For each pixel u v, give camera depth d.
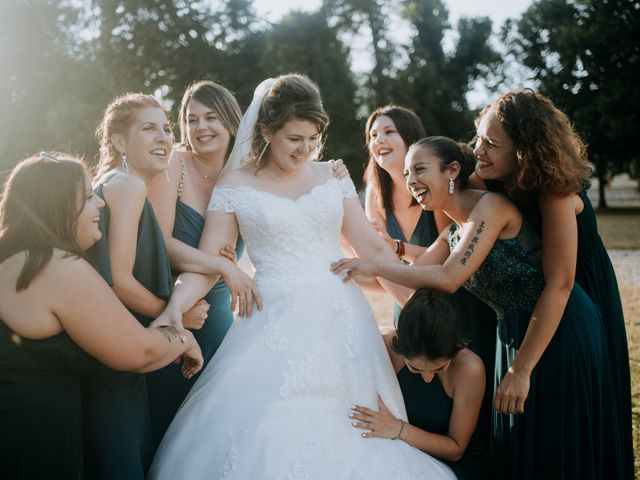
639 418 4.29
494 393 2.93
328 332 2.73
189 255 2.93
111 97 25.78
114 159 2.94
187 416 2.66
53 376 2.21
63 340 2.19
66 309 2.14
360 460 2.45
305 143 2.82
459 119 29.53
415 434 2.68
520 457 2.71
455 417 2.77
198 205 3.35
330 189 3.00
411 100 28.48
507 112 2.57
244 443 2.44
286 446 2.41
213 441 2.51
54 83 25.80
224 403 2.59
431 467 2.56
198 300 2.86
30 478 2.15
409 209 4.12
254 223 2.88
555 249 2.59
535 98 2.60
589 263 2.97
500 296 2.83
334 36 28.31
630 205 36.34
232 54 30.08
